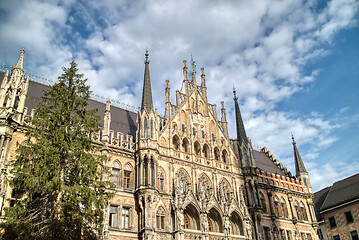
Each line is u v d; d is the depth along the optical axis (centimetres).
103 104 5112
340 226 5947
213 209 4434
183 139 4831
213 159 4941
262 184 5522
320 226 6419
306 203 6091
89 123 3180
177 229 3859
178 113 4909
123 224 3809
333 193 6469
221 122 5497
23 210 2631
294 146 6744
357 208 5734
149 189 3894
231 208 4544
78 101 3216
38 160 2747
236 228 4625
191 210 4281
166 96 4962
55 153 2811
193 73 5506
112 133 4238
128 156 4225
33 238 2520
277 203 5641
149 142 4200
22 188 2781
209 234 4119
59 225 2519
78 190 2762
